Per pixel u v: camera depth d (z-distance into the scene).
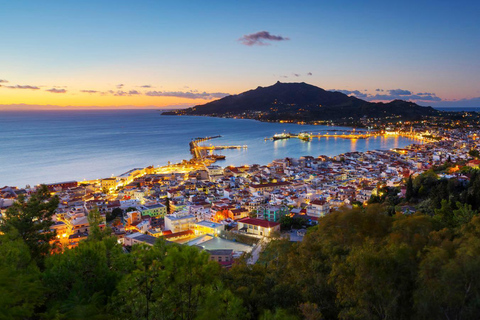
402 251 35.16
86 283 31.62
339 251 47.75
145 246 33.34
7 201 189.88
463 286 30.80
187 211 173.62
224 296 29.52
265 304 41.38
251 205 181.75
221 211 170.62
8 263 34.25
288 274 50.38
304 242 56.72
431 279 31.97
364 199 187.88
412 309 32.22
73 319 26.23
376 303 33.00
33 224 56.09
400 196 150.75
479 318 30.11
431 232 47.91
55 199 59.28
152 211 181.62
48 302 30.34
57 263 33.72
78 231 140.88
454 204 102.56
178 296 27.44
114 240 38.25
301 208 175.38
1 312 25.02
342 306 37.62
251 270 54.34
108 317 26.94
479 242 35.12
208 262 30.42
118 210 180.00
